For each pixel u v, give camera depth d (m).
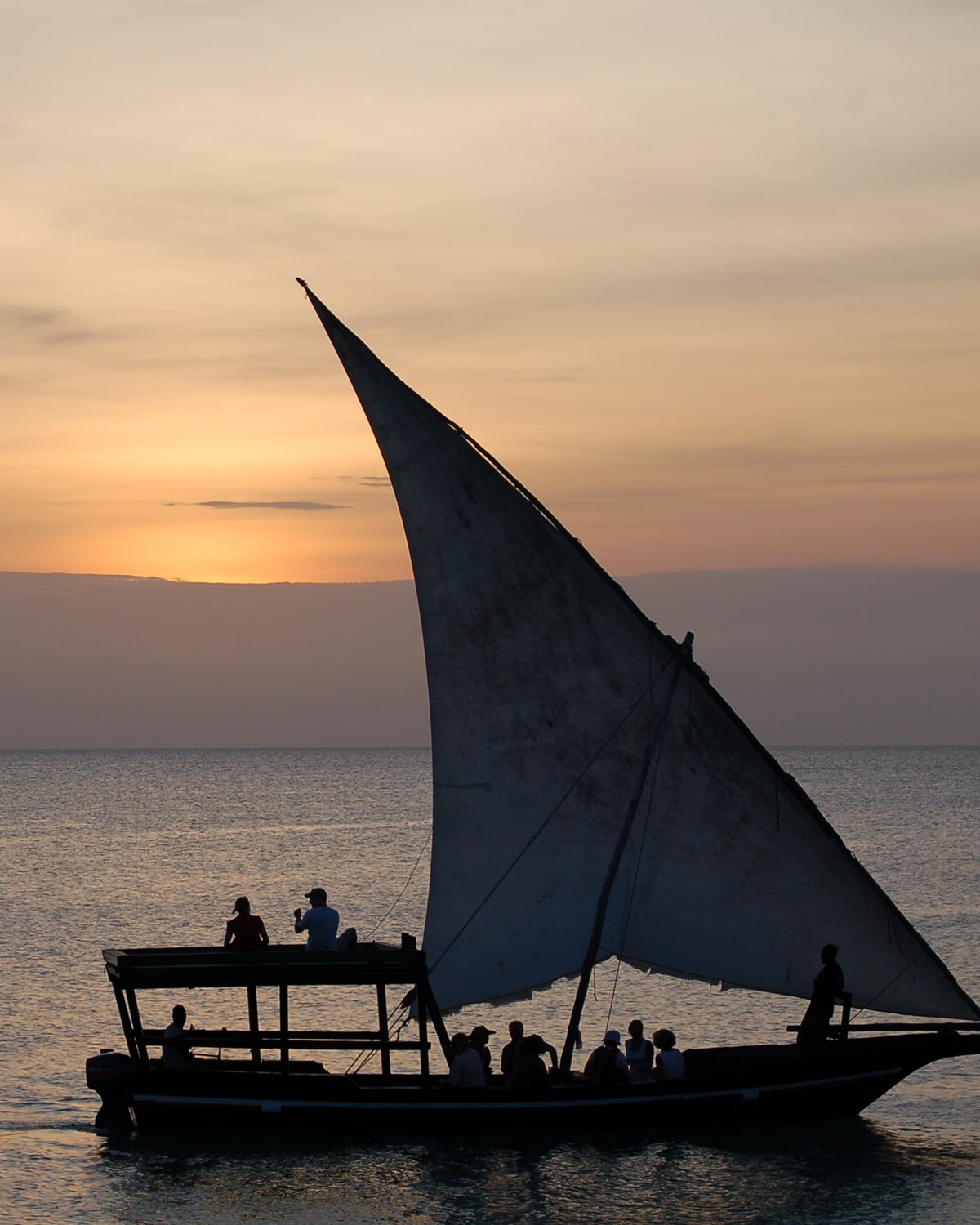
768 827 30.86
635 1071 31.12
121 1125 30.02
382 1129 29.20
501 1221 25.56
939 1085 35.53
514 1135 29.31
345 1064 38.16
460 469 31.45
